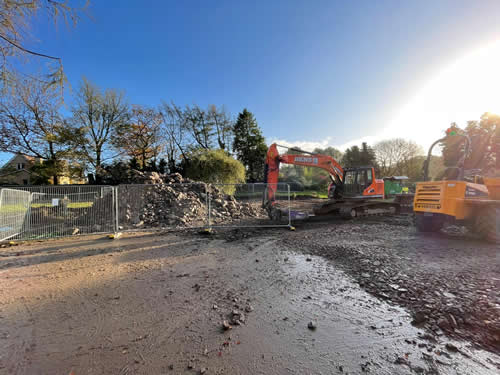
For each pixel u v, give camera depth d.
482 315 2.59
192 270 4.39
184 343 2.32
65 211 8.60
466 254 4.87
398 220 9.68
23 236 7.38
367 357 2.09
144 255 5.41
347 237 6.71
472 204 6.01
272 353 2.16
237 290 3.51
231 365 2.02
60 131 18.66
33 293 3.51
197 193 11.91
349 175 11.29
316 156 10.63
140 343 2.33
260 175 37.31
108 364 2.05
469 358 2.05
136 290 3.56
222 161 21.42
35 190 8.30
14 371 1.98
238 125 37.31
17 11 3.22
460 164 6.38
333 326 2.56
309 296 3.27
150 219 9.03
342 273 4.07
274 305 3.04
